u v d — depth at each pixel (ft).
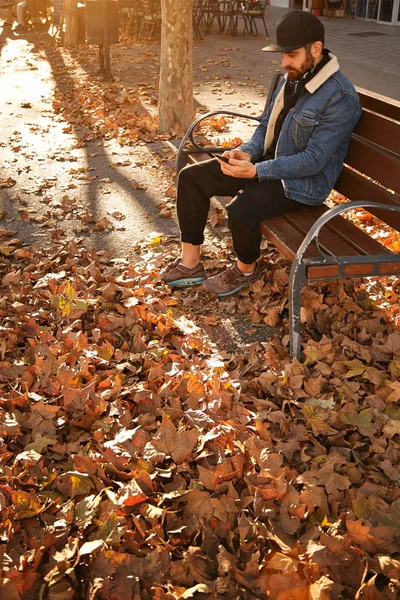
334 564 6.51
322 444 8.48
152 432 8.50
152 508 7.16
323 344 10.32
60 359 9.77
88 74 36.50
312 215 11.39
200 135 23.07
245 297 12.28
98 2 32.99
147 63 40.32
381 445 8.38
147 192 17.85
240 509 7.25
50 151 21.59
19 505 7.13
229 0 52.60
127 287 12.39
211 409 8.81
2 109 27.68
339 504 7.49
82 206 16.83
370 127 11.11
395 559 6.72
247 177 10.97
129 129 24.04
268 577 6.33
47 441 8.24
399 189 10.24
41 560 6.60
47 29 57.72
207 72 36.83
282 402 9.18
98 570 6.46
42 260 13.75
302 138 11.12
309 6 66.74
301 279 9.49
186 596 6.21
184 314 11.75
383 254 9.74
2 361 9.94
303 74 10.97
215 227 15.48
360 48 44.55
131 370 9.81
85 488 7.49
